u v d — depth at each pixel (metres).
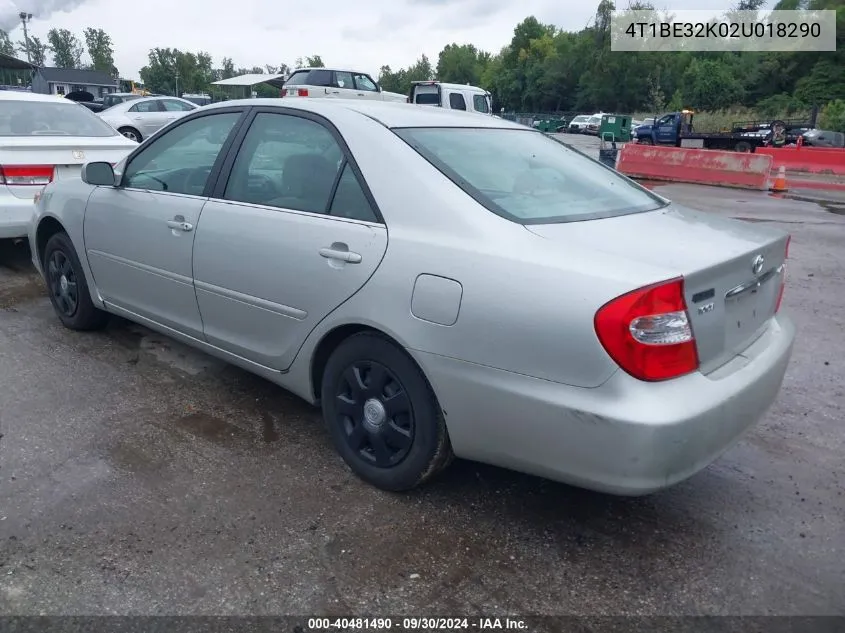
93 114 7.48
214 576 2.57
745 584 2.63
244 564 2.64
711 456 2.53
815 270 7.62
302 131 3.40
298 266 3.18
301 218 3.21
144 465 3.29
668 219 3.13
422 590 2.55
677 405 2.36
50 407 3.82
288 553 2.71
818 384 4.50
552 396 2.46
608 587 2.60
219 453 3.42
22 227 6.09
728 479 3.35
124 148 6.80
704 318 2.52
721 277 2.59
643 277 2.36
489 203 2.83
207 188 3.71
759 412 2.79
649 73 83.06
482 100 20.92
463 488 3.19
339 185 3.15
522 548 2.79
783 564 2.75
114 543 2.73
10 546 2.69
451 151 3.17
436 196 2.85
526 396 2.51
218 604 2.44
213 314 3.70
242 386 4.19
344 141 3.20
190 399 4.00
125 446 3.45
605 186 3.43
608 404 2.36
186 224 3.72
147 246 4.00
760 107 67.81
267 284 3.33
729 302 2.70
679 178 17.23
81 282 4.71
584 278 2.42
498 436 2.65
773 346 2.97
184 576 2.56
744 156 16.19
